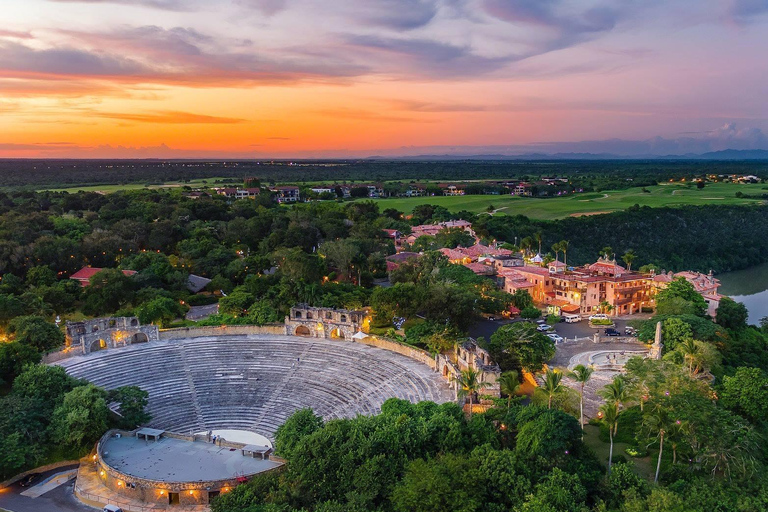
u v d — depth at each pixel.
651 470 73.44
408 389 95.94
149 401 99.69
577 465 68.12
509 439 75.56
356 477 67.75
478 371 90.19
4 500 74.69
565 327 136.88
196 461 80.12
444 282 141.75
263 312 130.25
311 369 108.88
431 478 63.06
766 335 148.12
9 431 81.56
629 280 153.88
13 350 100.06
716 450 68.50
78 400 86.00
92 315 140.50
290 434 77.44
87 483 78.12
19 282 155.12
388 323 128.88
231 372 109.12
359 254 180.25
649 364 86.25
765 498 62.25
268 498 66.06
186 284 164.88
